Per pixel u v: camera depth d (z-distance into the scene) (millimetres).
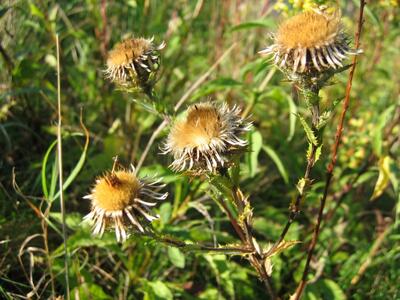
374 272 288
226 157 186
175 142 190
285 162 371
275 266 290
